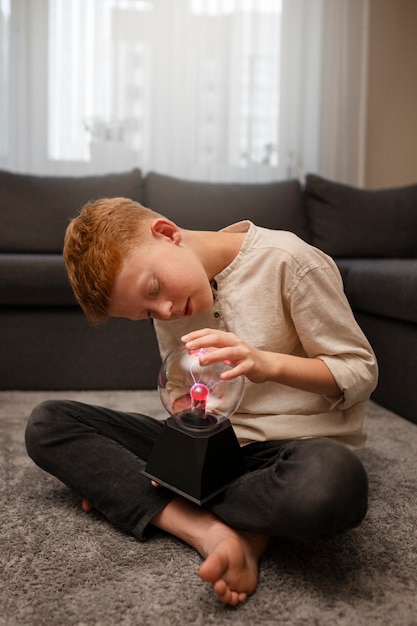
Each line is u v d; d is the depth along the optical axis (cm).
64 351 164
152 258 71
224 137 247
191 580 65
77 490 77
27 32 233
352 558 70
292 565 68
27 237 197
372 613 58
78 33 237
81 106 239
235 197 213
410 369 135
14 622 57
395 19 260
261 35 248
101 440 79
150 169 246
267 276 79
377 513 83
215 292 83
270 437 78
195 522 70
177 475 69
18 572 66
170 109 244
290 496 58
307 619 57
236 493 66
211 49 244
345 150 258
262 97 250
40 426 79
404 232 215
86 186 207
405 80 263
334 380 74
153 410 142
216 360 66
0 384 163
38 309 163
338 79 252
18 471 99
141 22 240
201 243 81
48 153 239
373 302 148
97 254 71
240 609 59
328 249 214
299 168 254
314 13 251
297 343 84
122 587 63
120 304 72
